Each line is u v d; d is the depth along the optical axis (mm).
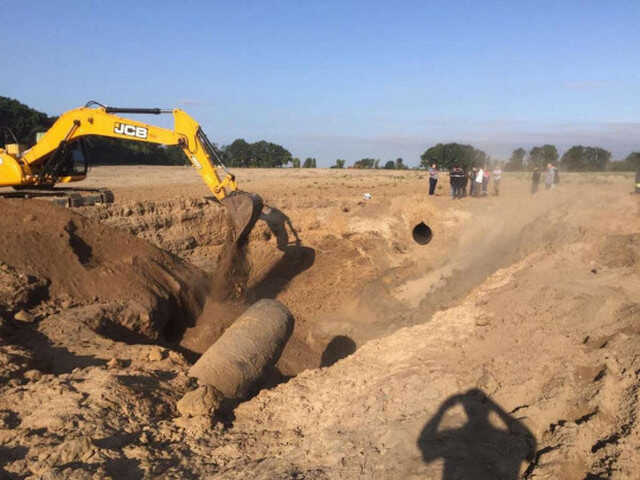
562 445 4922
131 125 15297
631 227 10992
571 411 5469
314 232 22375
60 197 16281
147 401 7098
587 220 11984
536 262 10414
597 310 7160
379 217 22328
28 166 15484
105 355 9117
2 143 16062
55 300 11211
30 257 11750
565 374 5926
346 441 5621
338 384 7164
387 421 5848
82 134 15367
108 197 18672
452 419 5605
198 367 8586
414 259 20875
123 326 11508
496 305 8516
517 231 19281
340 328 18141
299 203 24266
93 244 13820
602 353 6078
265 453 5785
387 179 46094
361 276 20672
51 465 5402
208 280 16375
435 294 17562
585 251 10094
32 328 9898
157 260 15125
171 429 6406
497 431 5363
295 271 21297
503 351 6832
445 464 4895
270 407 6973
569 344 6539
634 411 5086
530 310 7840
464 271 18016
